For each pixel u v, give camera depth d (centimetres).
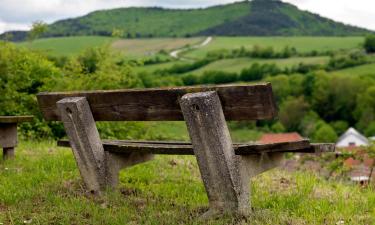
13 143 863
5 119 819
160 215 533
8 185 664
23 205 571
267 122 9206
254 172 525
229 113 492
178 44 16025
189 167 844
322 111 10144
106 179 604
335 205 585
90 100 587
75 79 1759
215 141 489
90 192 609
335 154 955
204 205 582
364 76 11025
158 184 711
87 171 602
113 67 1848
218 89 489
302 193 646
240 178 505
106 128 1664
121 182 720
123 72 1862
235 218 503
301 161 995
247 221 499
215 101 487
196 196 634
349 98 9994
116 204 577
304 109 9881
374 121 9656
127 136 1711
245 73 12600
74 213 537
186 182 727
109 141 650
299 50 15988
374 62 13450
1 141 844
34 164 819
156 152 562
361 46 15412
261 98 472
